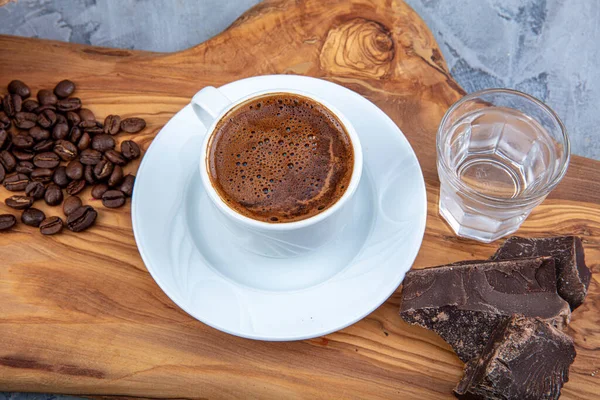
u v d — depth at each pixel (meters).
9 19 0.49
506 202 0.34
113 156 0.39
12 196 0.38
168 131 0.37
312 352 0.35
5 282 0.37
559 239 0.36
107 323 0.36
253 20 0.42
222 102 0.35
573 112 0.46
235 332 0.33
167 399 0.35
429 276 0.35
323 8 0.43
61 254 0.37
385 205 0.36
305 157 0.34
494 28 0.49
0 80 0.42
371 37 0.42
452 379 0.35
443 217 0.38
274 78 0.38
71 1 0.50
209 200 0.35
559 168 0.35
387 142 0.37
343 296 0.34
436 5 0.50
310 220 0.32
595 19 0.49
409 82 0.41
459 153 0.39
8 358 0.35
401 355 0.35
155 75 0.41
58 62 0.42
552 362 0.33
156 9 0.50
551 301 0.34
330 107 0.35
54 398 0.39
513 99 0.37
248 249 0.35
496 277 0.35
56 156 0.39
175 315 0.36
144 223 0.35
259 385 0.35
